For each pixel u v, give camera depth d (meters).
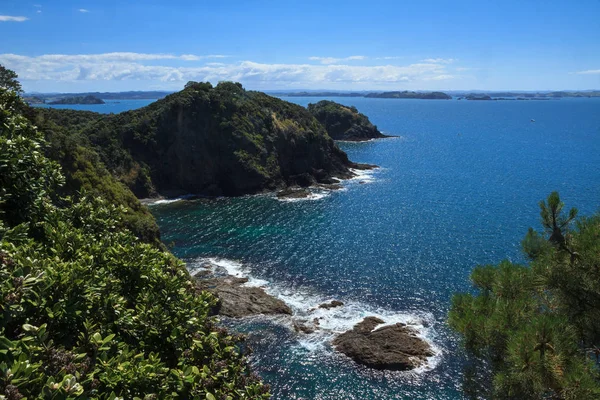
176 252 66.50
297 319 47.31
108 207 20.66
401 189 105.69
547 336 14.45
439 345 42.19
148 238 57.66
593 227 17.31
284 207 91.75
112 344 12.94
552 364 14.06
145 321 14.61
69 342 12.27
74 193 55.72
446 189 104.62
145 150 107.38
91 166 61.19
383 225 77.88
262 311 48.47
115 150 102.56
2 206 16.22
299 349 42.09
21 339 10.18
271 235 73.88
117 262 16.28
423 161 145.50
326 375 38.44
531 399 15.45
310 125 128.38
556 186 105.56
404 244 68.25
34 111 56.47
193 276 57.25
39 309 12.03
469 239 69.88
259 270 59.91
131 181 100.56
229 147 106.69
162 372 12.61
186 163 106.44
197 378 13.30
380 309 49.06
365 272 58.56
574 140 199.62
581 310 17.38
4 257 11.85
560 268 17.50
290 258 63.81
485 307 17.92
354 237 71.94
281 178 112.19
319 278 57.12
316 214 85.88
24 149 16.92
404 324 45.69
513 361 15.20
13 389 8.46
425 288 53.72
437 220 80.25
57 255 14.94
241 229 77.38
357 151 168.38
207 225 80.00
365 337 43.06
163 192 104.56
